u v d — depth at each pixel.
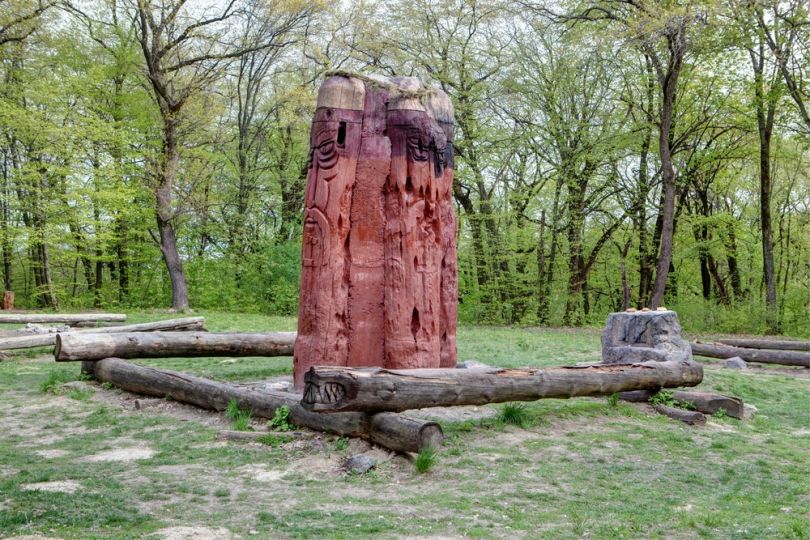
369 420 7.43
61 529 5.02
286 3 26.36
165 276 32.56
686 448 8.26
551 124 28.61
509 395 8.45
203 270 31.52
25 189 26.23
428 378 7.64
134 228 30.50
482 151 29.11
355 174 9.55
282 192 33.78
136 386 10.43
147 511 5.54
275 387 10.09
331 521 5.35
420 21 28.92
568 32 26.14
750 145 30.58
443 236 10.27
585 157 28.22
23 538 4.80
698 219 30.36
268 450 7.43
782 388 13.28
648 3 21.44
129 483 6.30
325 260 9.37
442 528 5.26
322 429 7.77
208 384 9.35
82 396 10.51
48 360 14.86
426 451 6.81
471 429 8.27
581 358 15.64
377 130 9.66
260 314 27.70
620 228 31.50
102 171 26.34
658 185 30.92
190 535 4.96
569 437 8.37
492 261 30.84
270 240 32.41
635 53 27.11
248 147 32.59
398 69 29.20
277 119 32.03
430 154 9.77
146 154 27.30
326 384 7.07
